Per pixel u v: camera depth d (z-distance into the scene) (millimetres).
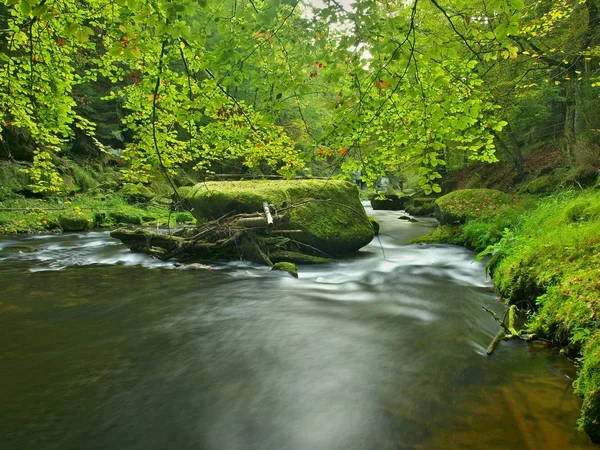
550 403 2682
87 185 17266
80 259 8219
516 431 2398
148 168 5324
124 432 2508
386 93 3436
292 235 8359
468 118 3029
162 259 8117
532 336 3752
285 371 3324
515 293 4727
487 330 4180
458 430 2439
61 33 4883
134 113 6168
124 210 15258
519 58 9930
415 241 10273
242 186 9422
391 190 34500
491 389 2910
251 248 7828
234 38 2596
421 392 2922
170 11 2213
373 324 4441
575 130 12719
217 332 4215
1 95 5074
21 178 14297
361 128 3742
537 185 12570
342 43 2467
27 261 8008
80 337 4023
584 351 2953
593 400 2352
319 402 2846
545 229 6207
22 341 3893
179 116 3080
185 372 3305
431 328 4277
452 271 7184
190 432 2520
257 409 2770
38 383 3090
